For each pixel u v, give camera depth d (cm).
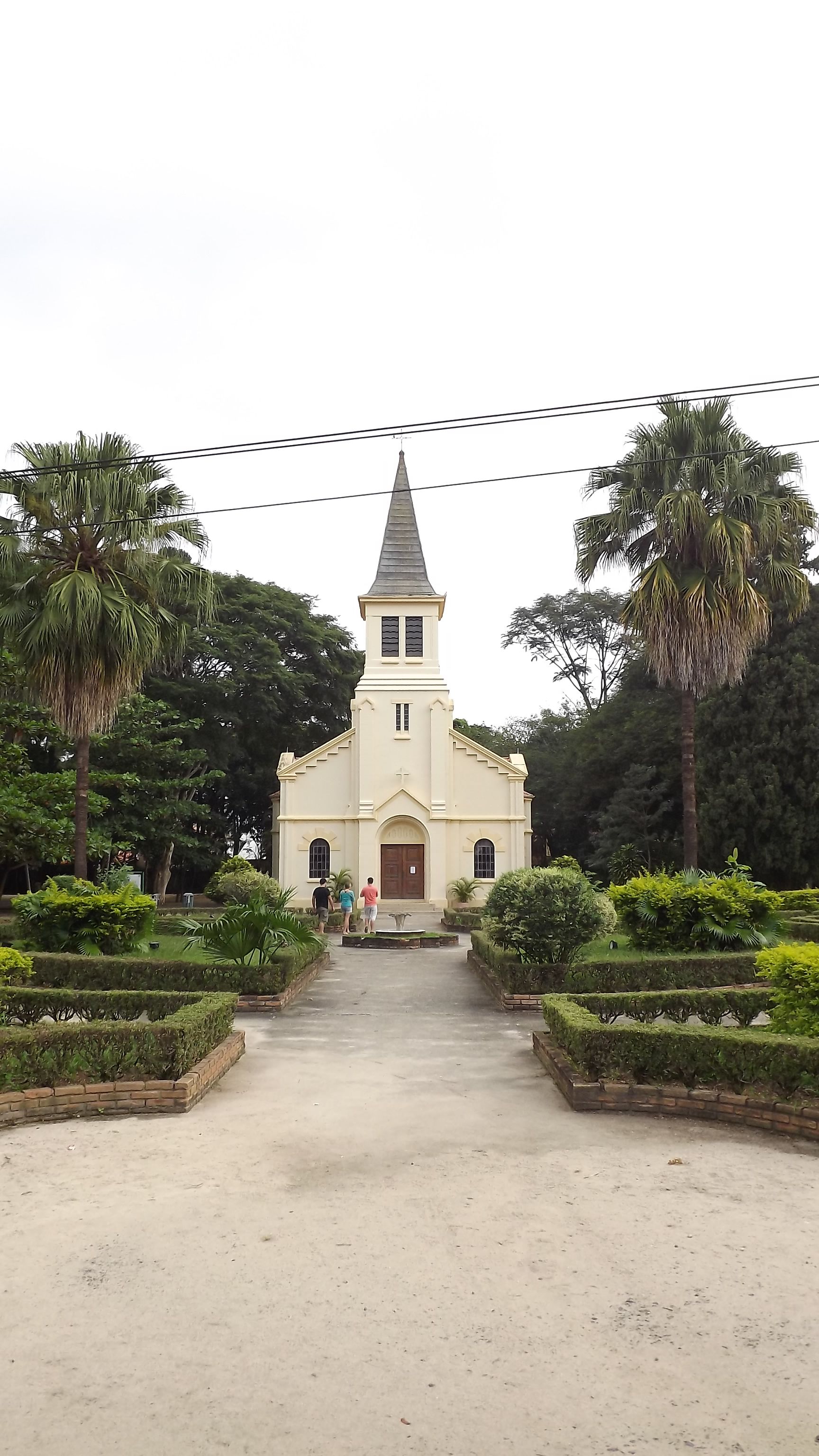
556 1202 712
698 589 2369
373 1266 599
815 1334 512
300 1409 444
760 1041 960
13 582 2216
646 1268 596
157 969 1675
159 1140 873
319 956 2248
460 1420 435
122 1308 543
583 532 2628
